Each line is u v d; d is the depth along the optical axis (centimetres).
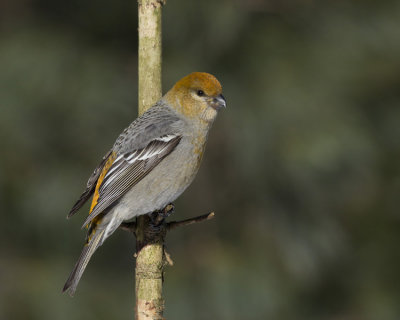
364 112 1310
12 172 1210
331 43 1283
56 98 1191
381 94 1351
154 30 776
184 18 1240
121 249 1286
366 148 1215
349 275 1339
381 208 1428
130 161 809
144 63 787
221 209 1276
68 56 1245
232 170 1270
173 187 827
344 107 1247
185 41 1265
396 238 1408
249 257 1234
